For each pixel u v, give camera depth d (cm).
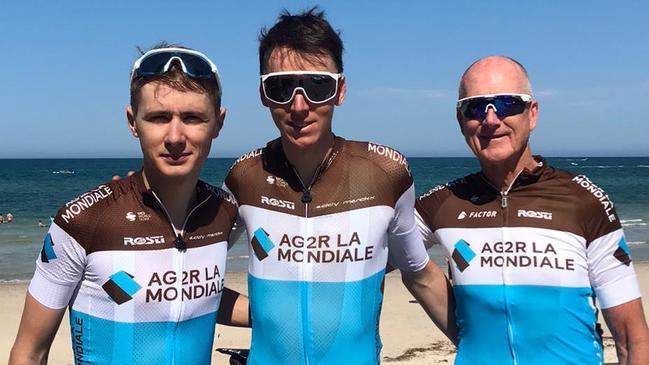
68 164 14400
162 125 250
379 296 313
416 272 340
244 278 1286
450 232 331
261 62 302
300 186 308
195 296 272
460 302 327
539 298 304
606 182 6906
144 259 262
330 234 300
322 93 288
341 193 304
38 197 4597
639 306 304
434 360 752
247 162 322
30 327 258
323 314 297
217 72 266
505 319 309
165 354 264
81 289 262
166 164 253
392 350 793
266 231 307
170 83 248
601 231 307
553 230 309
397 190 311
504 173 323
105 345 261
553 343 303
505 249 313
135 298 259
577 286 305
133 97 258
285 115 292
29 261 1733
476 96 315
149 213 266
